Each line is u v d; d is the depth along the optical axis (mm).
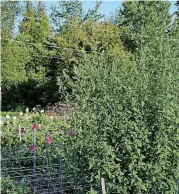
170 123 5500
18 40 28422
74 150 5656
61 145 7414
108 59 6680
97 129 5504
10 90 27500
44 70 26703
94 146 5426
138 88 5621
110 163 5367
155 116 5531
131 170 5410
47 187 7535
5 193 7320
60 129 10133
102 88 5617
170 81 5590
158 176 5461
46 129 11875
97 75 5715
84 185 5672
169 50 6008
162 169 5516
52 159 8664
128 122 5430
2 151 9641
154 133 5547
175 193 5488
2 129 11656
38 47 26766
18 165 8945
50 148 8977
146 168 5457
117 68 5996
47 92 25422
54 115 14812
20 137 10680
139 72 5793
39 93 26922
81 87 5684
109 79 5684
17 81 27359
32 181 7809
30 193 7371
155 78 5711
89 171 5605
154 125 5531
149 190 5535
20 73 27359
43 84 26109
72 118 5645
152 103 5535
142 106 5473
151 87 5637
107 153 5348
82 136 5508
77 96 5617
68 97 6164
